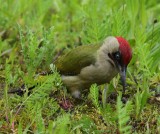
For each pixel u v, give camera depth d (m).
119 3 17.30
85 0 17.23
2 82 13.58
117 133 11.07
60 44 15.64
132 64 13.73
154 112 12.14
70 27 16.41
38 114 11.20
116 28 13.98
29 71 13.12
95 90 11.79
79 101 12.95
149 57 13.07
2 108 12.16
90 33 14.01
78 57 12.61
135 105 12.09
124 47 12.16
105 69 12.45
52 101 12.07
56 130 10.52
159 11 17.78
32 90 12.21
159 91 13.11
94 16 14.81
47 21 17.20
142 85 12.89
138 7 14.88
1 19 16.05
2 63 14.62
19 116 11.81
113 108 12.53
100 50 12.43
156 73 13.68
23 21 16.27
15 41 15.56
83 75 12.62
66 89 13.02
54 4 17.67
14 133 11.10
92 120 11.69
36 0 17.11
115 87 13.05
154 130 11.54
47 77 11.62
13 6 16.70
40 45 14.59
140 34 13.34
